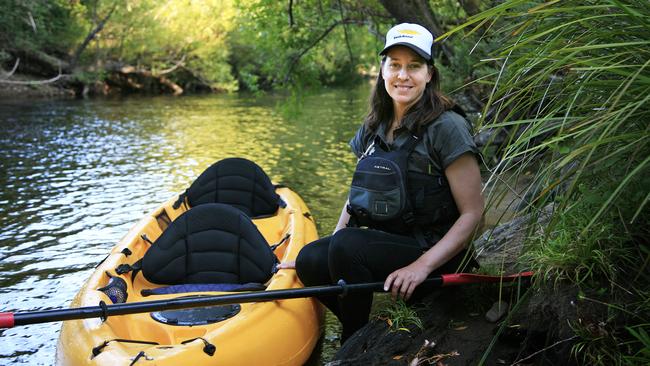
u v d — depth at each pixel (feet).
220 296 8.99
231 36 87.61
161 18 80.74
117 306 8.55
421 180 9.33
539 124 7.08
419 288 9.55
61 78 73.41
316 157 31.76
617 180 7.06
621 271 7.51
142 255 13.76
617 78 7.20
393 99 9.63
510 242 11.16
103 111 56.65
